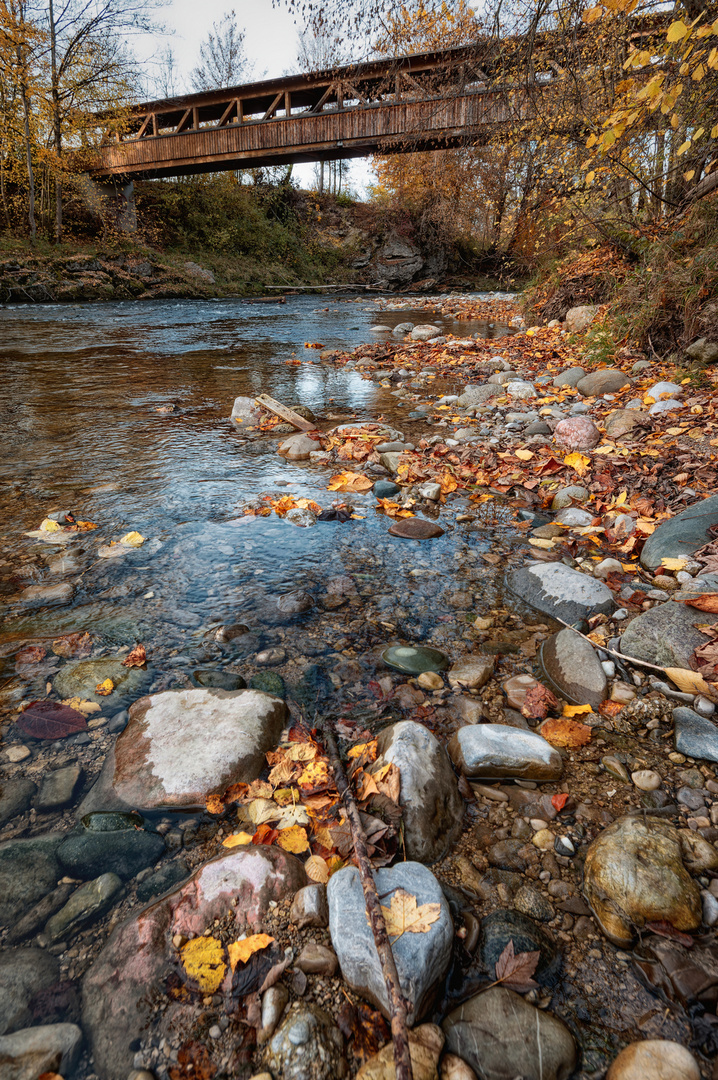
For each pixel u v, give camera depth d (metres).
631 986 1.11
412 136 13.60
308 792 1.52
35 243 17.52
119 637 2.16
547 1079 0.97
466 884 1.32
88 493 3.49
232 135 21.41
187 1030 1.02
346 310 15.67
